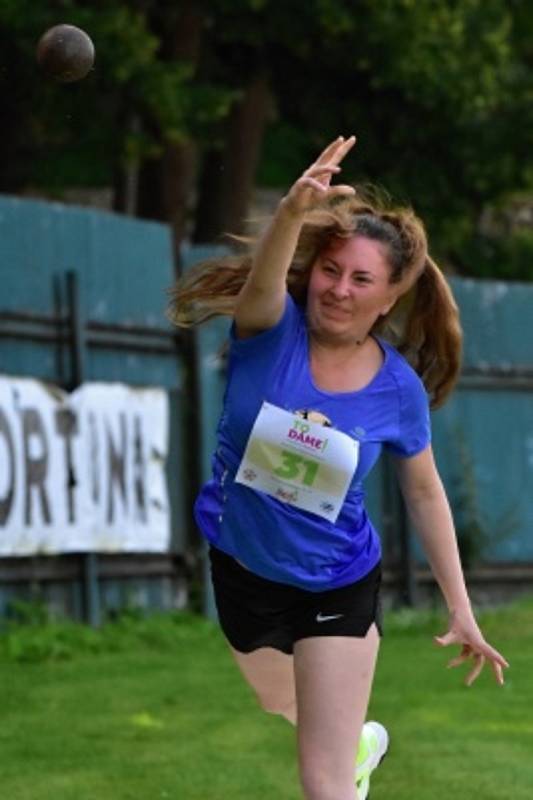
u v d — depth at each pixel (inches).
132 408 1641.2
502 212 3440.0
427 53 2506.2
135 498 1641.2
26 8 2154.3
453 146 2768.2
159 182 2605.8
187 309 714.8
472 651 713.0
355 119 2723.9
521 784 994.7
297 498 692.7
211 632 1636.3
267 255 660.7
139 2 2426.2
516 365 2020.2
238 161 2706.7
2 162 2600.9
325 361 690.8
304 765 687.1
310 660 700.0
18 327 1521.9
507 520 1996.8
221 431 703.1
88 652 1487.5
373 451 694.5
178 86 2272.4
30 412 1498.5
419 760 1059.3
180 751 1075.3
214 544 709.9
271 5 2447.1
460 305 1962.4
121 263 1656.0
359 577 706.2
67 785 976.9
